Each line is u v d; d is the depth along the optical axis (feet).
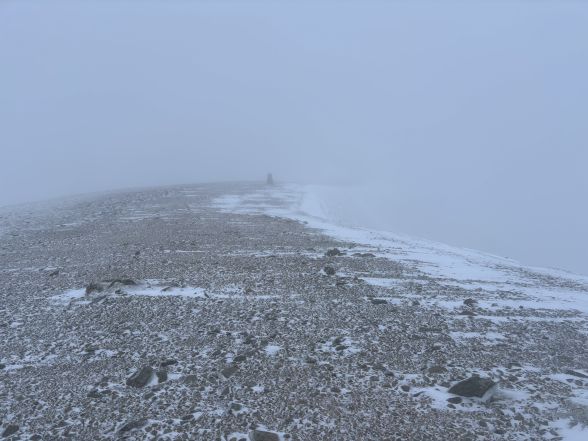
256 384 21.71
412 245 62.49
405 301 34.58
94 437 17.99
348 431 17.98
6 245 57.77
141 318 30.50
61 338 27.91
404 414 19.20
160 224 71.31
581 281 47.01
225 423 18.61
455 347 26.30
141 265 44.73
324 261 47.09
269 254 50.19
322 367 23.40
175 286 37.11
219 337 27.17
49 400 20.90
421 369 23.36
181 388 21.50
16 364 24.71
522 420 18.81
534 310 33.99
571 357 25.57
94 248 54.08
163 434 17.99
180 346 26.11
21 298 35.91
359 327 28.84
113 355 25.30
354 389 21.21
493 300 36.19
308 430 18.03
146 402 20.39
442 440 17.46
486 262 54.44
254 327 28.66
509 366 24.04
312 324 29.25
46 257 50.29
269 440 17.13
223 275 40.68
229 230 66.33
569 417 19.06
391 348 25.85
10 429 18.56
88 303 33.86
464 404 19.97
